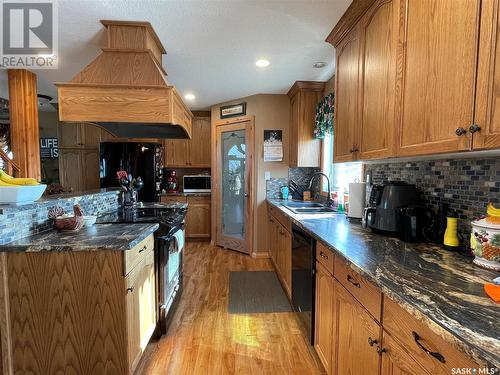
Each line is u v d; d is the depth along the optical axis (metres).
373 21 1.62
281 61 2.81
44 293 1.50
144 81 2.08
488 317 0.77
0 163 2.72
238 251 4.39
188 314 2.52
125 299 1.53
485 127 0.92
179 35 2.24
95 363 1.54
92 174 4.83
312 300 1.95
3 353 1.49
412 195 1.70
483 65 0.92
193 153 5.29
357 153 1.82
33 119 3.04
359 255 1.33
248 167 4.16
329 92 3.35
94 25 2.09
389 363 1.02
